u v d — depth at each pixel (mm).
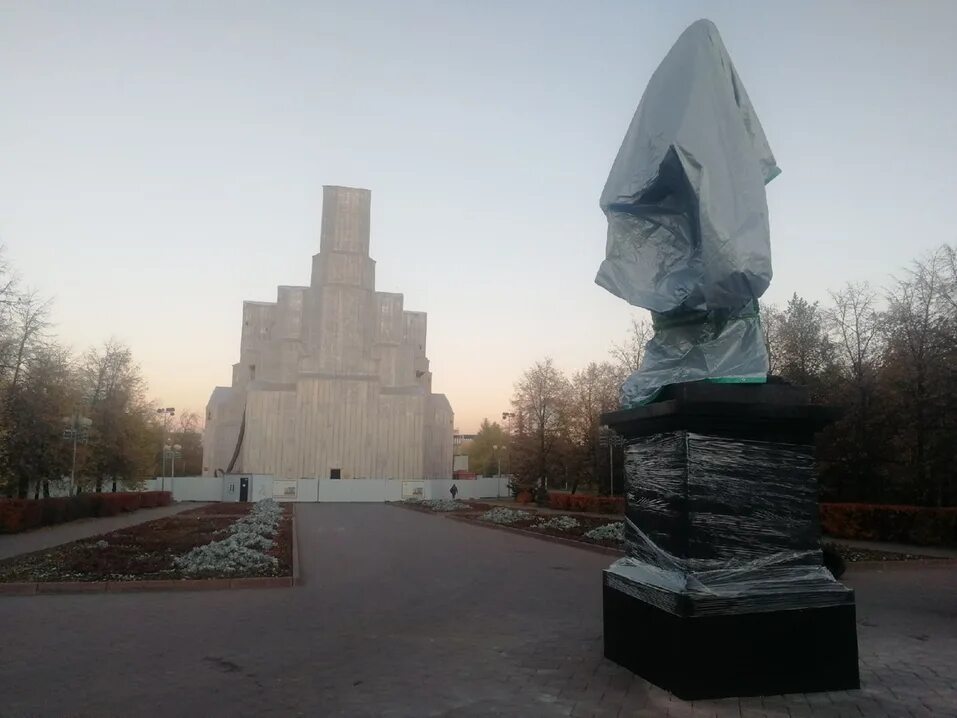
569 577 13883
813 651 5676
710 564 5660
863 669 6430
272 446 61062
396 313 68875
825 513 22375
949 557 16656
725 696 5469
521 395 57938
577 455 54500
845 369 28109
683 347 6539
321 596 11531
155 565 14031
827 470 27453
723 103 6309
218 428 68938
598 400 53812
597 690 5840
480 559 17250
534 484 57812
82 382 41250
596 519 29422
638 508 6555
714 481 5766
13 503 24125
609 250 6965
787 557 5797
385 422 63531
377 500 57656
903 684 5918
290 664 7098
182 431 92625
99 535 21125
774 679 5566
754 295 6098
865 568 15148
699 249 6316
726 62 6555
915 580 13438
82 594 11766
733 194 6105
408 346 68938
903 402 25062
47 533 24312
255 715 5539
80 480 42250
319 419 62219
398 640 8141
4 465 30516
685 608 5477
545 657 7070
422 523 31688
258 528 22469
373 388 63625
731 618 5531
